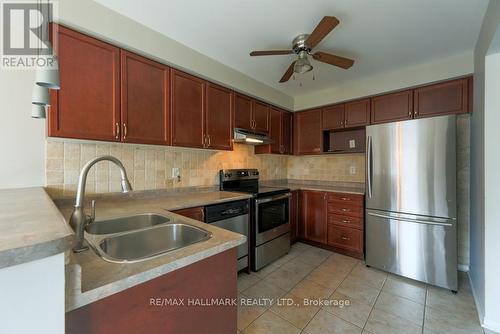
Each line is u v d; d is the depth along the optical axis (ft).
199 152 8.74
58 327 1.71
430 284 7.18
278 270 8.24
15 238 1.58
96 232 4.51
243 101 9.20
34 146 5.21
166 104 6.60
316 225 10.42
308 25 5.92
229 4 5.15
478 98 6.24
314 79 9.53
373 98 9.50
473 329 5.21
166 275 2.67
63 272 1.73
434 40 6.56
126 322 2.35
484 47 5.43
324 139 11.30
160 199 6.99
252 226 8.25
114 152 6.47
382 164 8.08
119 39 5.43
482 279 5.53
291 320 5.57
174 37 6.48
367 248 8.46
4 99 4.87
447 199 6.93
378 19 5.64
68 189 5.66
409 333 5.12
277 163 12.72
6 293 1.52
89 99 5.16
